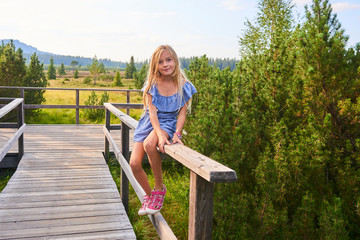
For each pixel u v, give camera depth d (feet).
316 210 10.35
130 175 11.55
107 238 10.28
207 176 4.66
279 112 13.03
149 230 13.50
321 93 12.42
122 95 98.27
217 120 12.53
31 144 23.77
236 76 14.23
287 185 11.08
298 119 12.69
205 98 14.14
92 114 43.68
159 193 7.88
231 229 11.01
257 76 14.08
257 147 12.98
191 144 14.11
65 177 16.60
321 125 11.81
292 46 14.26
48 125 33.45
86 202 13.33
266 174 10.65
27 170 17.53
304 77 12.92
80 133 29.35
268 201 10.53
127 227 11.13
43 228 10.82
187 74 18.52
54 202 13.20
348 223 10.53
